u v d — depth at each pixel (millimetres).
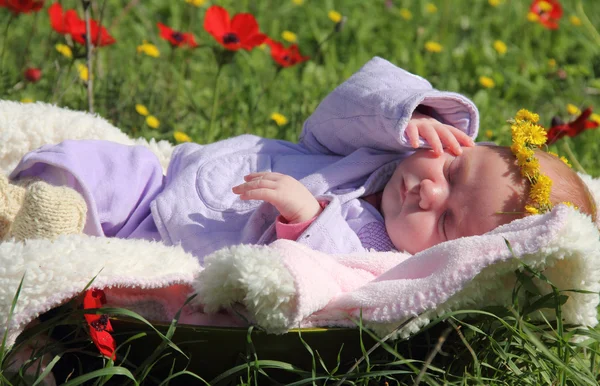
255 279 1550
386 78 2385
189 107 3385
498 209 2004
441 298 1612
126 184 2141
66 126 2301
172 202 2178
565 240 1628
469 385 1700
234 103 3510
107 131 2379
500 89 4379
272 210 2146
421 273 1710
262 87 3822
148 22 4258
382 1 5516
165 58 4074
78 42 3039
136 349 1646
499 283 1714
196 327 1575
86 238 1712
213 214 2178
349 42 4723
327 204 2100
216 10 3008
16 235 1772
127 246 1702
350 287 1781
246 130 3348
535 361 1696
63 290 1569
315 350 1639
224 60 3088
